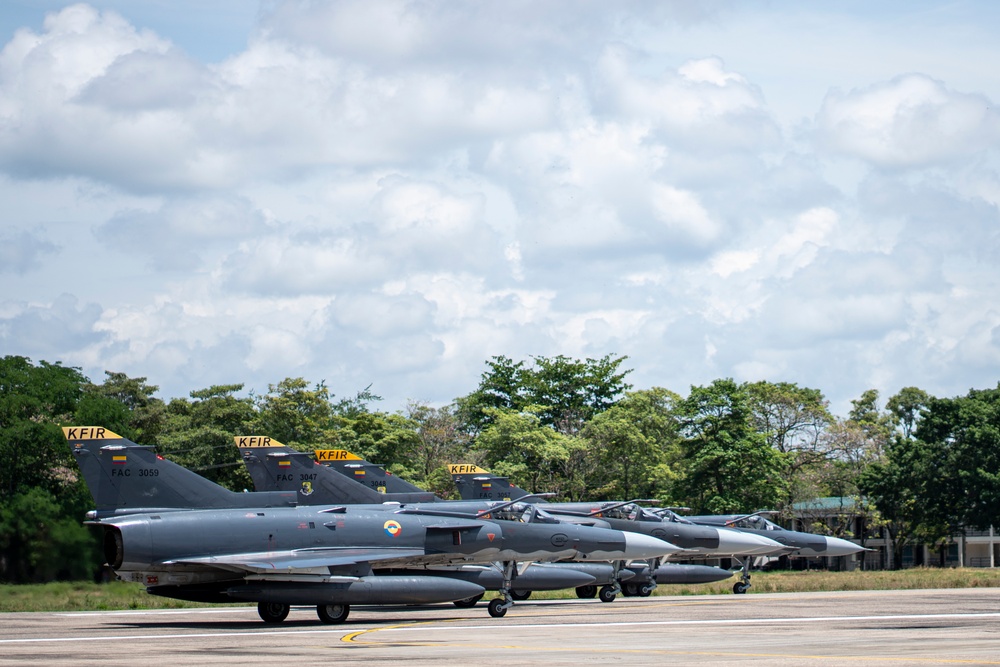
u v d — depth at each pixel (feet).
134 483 167.53
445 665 93.45
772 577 312.50
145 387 410.31
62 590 216.74
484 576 170.71
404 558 163.63
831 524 488.02
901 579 281.33
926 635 119.55
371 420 385.91
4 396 282.56
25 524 233.35
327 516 163.53
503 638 121.60
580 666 91.76
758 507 390.63
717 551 223.51
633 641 115.85
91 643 119.55
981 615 151.02
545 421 487.20
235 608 195.83
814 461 448.24
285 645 115.34
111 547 153.89
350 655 103.35
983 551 524.93
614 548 186.29
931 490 416.46
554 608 178.91
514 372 512.63
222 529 155.63
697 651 104.12
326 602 148.66
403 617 162.71
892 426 540.93
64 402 313.32
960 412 415.23
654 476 398.62
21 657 103.24
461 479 261.65
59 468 273.95
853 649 104.68
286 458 199.93
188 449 323.98
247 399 358.64
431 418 443.32
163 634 132.36
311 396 361.92
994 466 406.62
